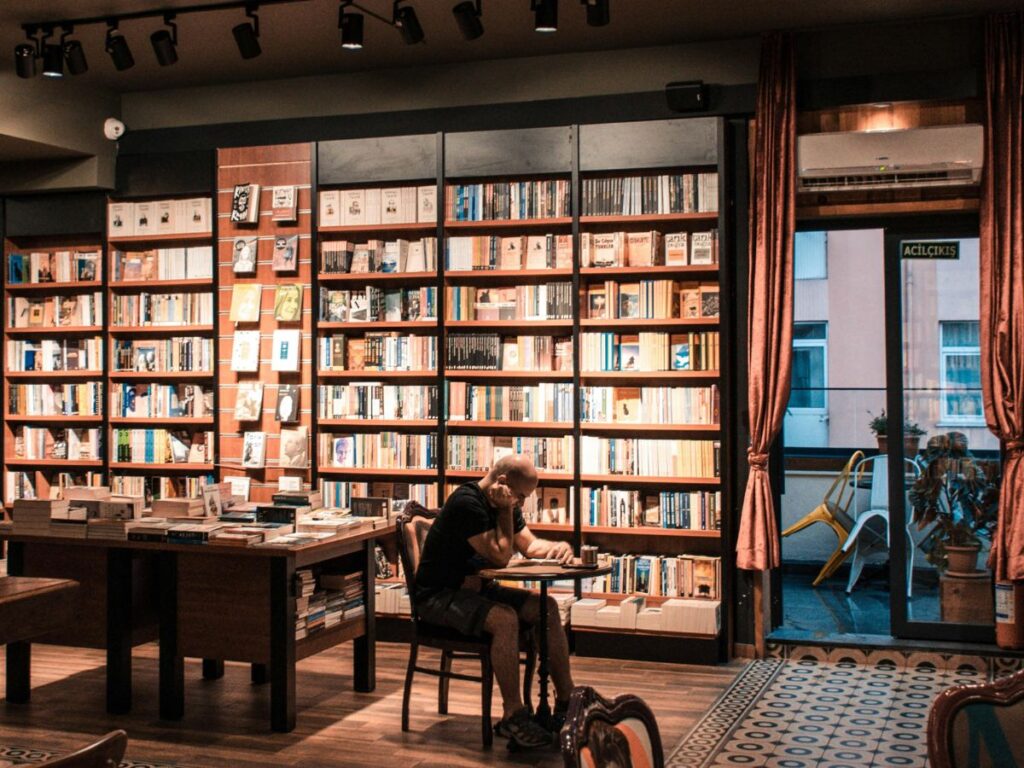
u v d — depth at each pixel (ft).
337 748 16.01
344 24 19.20
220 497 19.39
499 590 17.34
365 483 24.23
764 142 21.24
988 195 20.15
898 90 20.88
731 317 22.07
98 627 18.28
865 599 26.81
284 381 24.67
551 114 23.00
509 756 15.64
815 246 36.29
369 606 19.07
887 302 21.81
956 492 21.52
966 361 21.49
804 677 20.07
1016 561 19.93
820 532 30.19
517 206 23.11
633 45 22.40
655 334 22.29
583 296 22.80
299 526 18.25
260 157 24.72
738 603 21.81
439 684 17.78
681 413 22.09
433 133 23.67
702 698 18.63
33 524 18.39
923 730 16.71
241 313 24.75
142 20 21.17
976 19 20.63
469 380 23.90
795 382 36.47
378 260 23.90
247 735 16.62
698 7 20.15
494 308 23.34
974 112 20.92
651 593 22.11
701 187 22.00
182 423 25.91
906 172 20.63
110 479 26.05
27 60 21.08
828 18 20.75
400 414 23.80
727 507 21.66
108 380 26.04
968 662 20.48
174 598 17.47
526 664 16.97
